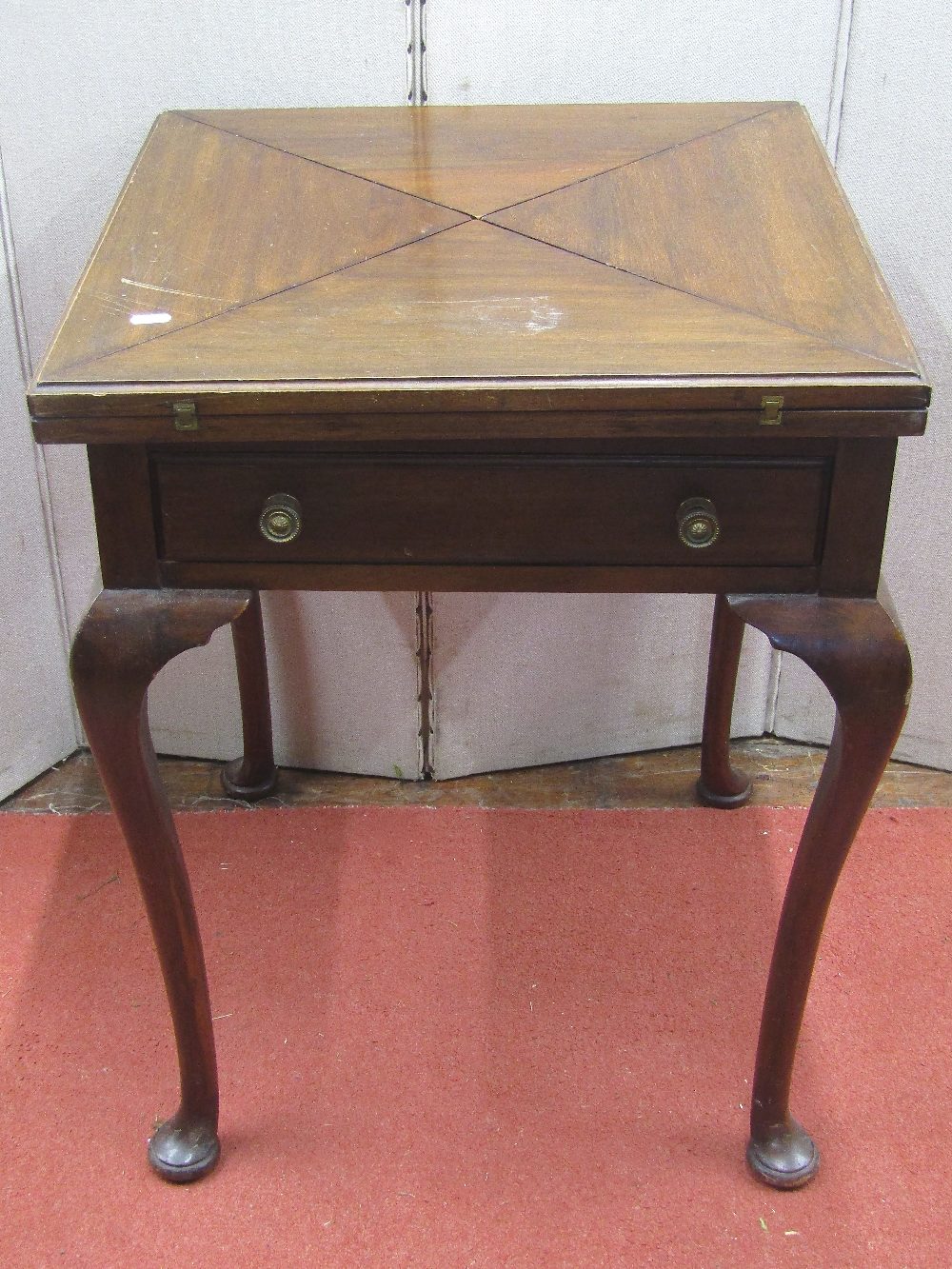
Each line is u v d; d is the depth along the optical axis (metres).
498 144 1.12
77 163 1.36
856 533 0.82
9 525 1.47
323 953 1.27
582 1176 1.02
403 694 1.56
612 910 1.34
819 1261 0.94
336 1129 1.06
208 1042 1.00
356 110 1.22
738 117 1.15
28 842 1.45
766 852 1.43
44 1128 1.06
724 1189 1.01
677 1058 1.14
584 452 0.81
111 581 0.86
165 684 1.62
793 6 1.31
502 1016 1.19
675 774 1.62
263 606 1.53
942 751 1.59
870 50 1.32
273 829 1.48
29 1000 1.20
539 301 0.86
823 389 0.75
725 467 0.81
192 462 0.82
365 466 0.82
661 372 0.76
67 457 1.48
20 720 1.54
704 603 1.58
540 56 1.33
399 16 1.30
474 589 0.86
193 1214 0.98
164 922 0.94
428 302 0.86
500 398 0.76
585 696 1.61
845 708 0.85
